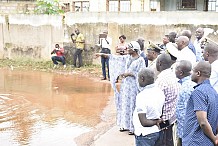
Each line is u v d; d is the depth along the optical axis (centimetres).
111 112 898
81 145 664
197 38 710
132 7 2031
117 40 1566
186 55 560
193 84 429
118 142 655
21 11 2075
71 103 991
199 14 1440
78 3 2142
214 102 364
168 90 456
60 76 1419
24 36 1745
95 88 1192
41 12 1859
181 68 454
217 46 467
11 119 829
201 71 376
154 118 423
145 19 1528
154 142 444
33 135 723
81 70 1528
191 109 376
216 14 1416
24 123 801
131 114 682
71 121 820
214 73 457
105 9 2077
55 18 1677
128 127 695
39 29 1711
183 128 399
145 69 438
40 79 1355
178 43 574
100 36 1345
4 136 714
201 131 366
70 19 1645
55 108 935
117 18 1566
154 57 589
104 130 748
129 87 675
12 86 1222
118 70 710
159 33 1511
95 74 1444
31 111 901
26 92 1127
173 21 1486
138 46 659
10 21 1766
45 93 1114
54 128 768
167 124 455
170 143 461
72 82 1295
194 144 369
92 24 1602
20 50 1762
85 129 762
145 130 440
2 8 2077
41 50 1720
